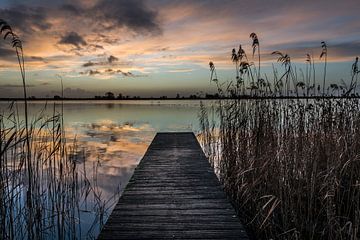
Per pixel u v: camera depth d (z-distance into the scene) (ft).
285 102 17.87
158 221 10.29
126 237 9.14
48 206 14.92
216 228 9.75
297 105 17.60
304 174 13.62
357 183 11.89
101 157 30.73
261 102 18.34
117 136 46.57
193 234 9.34
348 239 10.77
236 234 9.34
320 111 17.35
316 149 14.38
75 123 69.51
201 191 13.66
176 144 28.63
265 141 16.17
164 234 9.34
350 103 17.49
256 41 18.60
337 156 13.47
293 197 12.60
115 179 22.99
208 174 16.90
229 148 18.94
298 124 16.70
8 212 12.28
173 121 74.59
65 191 15.71
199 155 22.90
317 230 12.16
